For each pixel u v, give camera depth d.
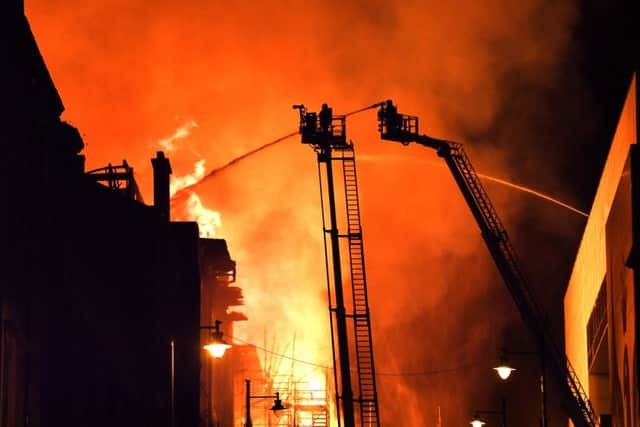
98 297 49.72
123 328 51.34
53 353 45.00
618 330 49.19
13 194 35.56
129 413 51.34
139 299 52.47
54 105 42.72
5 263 34.12
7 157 34.59
